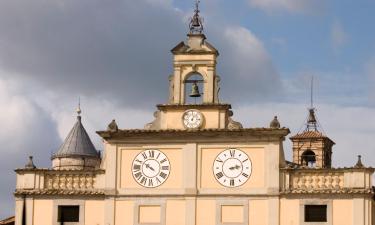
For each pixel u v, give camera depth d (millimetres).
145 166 65938
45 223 66062
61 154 103250
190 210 65062
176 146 65812
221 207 64875
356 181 63812
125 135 66188
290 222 64062
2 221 71250
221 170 65188
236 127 65875
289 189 64375
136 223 65438
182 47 67562
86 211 66000
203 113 66312
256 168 64875
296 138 80625
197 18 67938
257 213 64500
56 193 66188
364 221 63406
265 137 65000
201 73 67125
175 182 65562
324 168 64375
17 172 66875
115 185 66000
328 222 63719
